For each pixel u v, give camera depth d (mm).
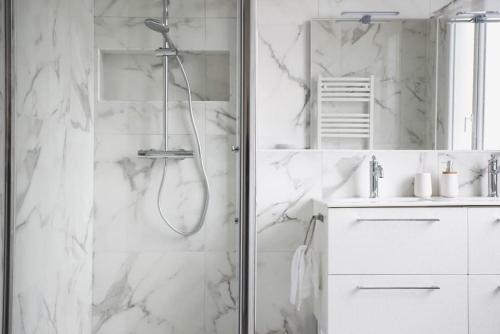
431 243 2129
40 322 1300
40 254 1302
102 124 1311
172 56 1337
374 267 2125
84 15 1306
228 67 1352
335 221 2121
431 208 2133
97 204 1311
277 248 2561
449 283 2131
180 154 1340
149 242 1327
